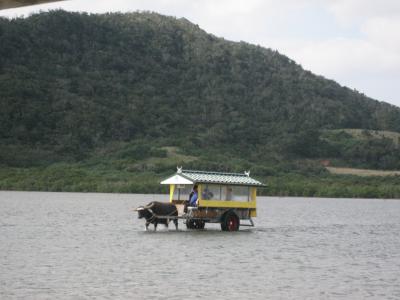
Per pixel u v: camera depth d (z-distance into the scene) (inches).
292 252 1626.5
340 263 1454.2
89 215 2935.5
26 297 1010.7
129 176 6392.7
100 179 6259.8
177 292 1074.7
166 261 1396.4
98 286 1105.4
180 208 1974.7
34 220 2524.6
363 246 1845.5
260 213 3612.2
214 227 2250.2
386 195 6756.9
